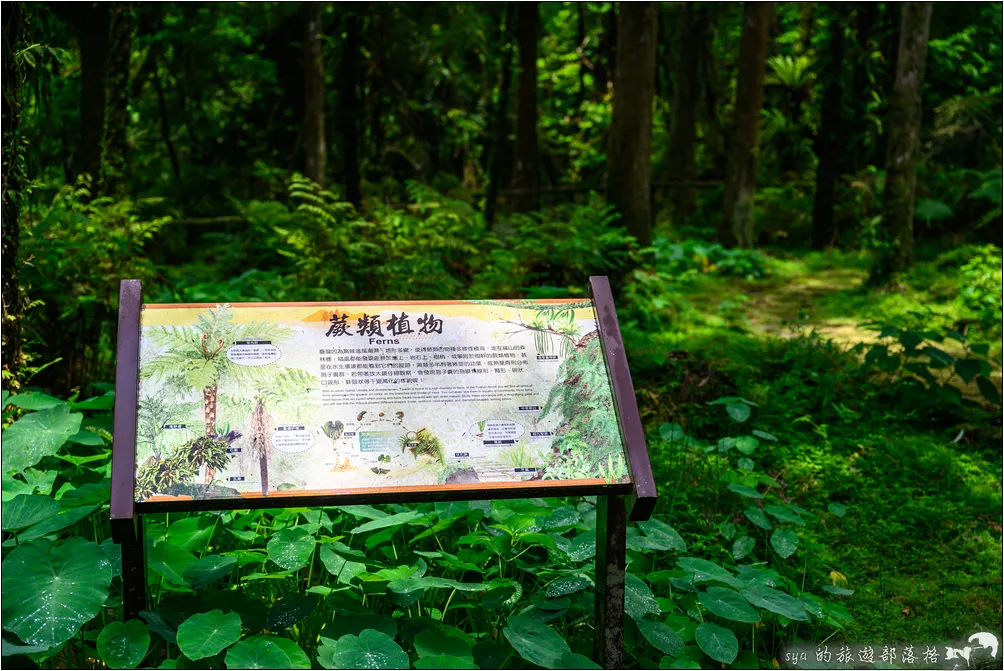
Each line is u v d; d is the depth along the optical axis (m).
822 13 15.56
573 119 21.38
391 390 2.84
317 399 2.79
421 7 13.95
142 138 15.26
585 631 3.24
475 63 18.91
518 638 2.68
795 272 12.77
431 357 2.92
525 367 2.94
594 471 2.76
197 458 2.63
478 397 2.86
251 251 12.08
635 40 9.93
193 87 15.62
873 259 11.81
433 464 2.72
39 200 6.31
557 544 3.32
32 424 3.32
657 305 8.91
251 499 2.58
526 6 14.45
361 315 2.97
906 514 4.59
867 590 3.92
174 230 13.12
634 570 3.53
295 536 3.00
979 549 4.32
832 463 5.12
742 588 3.15
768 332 8.34
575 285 8.78
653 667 3.01
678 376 6.19
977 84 16.36
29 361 4.89
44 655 2.60
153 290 6.52
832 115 14.66
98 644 2.54
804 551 4.15
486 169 18.20
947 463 5.18
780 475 5.04
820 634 3.53
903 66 10.48
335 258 7.97
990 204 13.49
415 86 16.31
